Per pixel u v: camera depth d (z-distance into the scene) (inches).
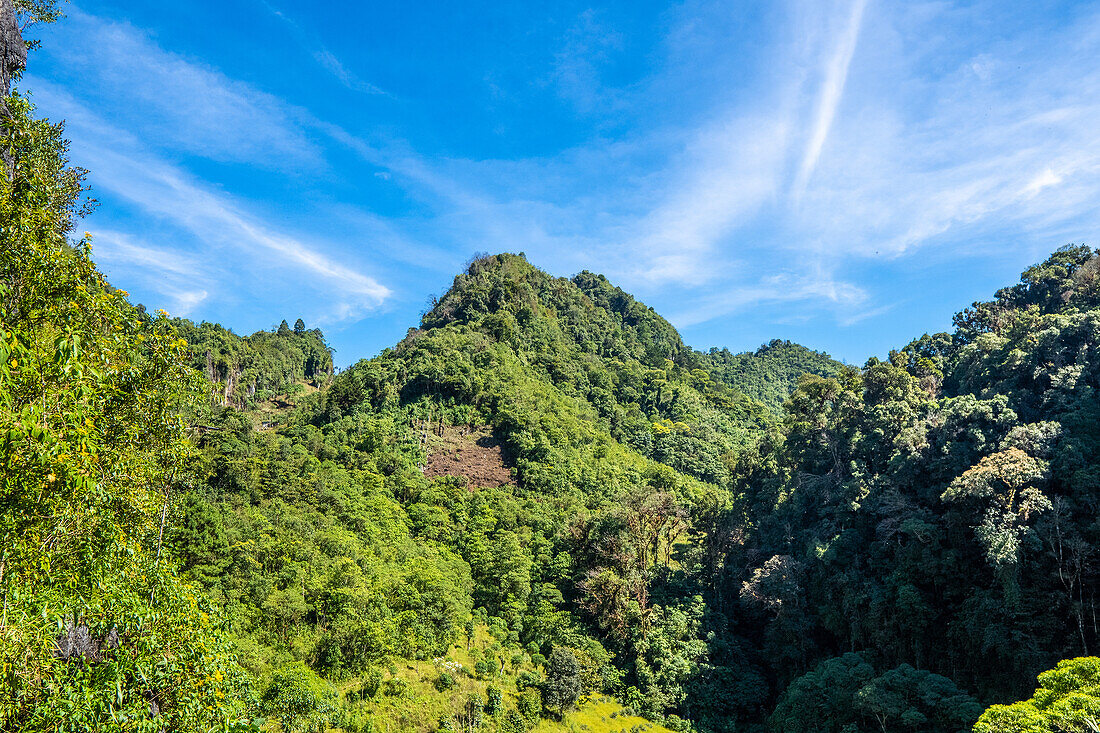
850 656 1632.6
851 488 2052.2
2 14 575.8
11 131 518.3
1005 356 2201.0
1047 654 1326.3
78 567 452.8
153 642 488.4
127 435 601.9
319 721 1273.4
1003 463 1537.9
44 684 372.5
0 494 382.6
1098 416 1632.6
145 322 658.8
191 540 1584.6
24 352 369.1
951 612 1603.1
